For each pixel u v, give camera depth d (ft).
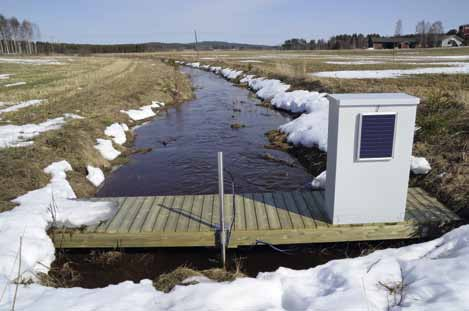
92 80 83.66
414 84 56.59
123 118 47.93
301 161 32.65
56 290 12.84
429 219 17.29
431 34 273.75
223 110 58.13
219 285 12.55
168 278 13.98
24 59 187.73
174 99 68.90
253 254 18.15
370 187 16.66
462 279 10.89
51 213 18.54
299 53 223.51
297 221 17.66
